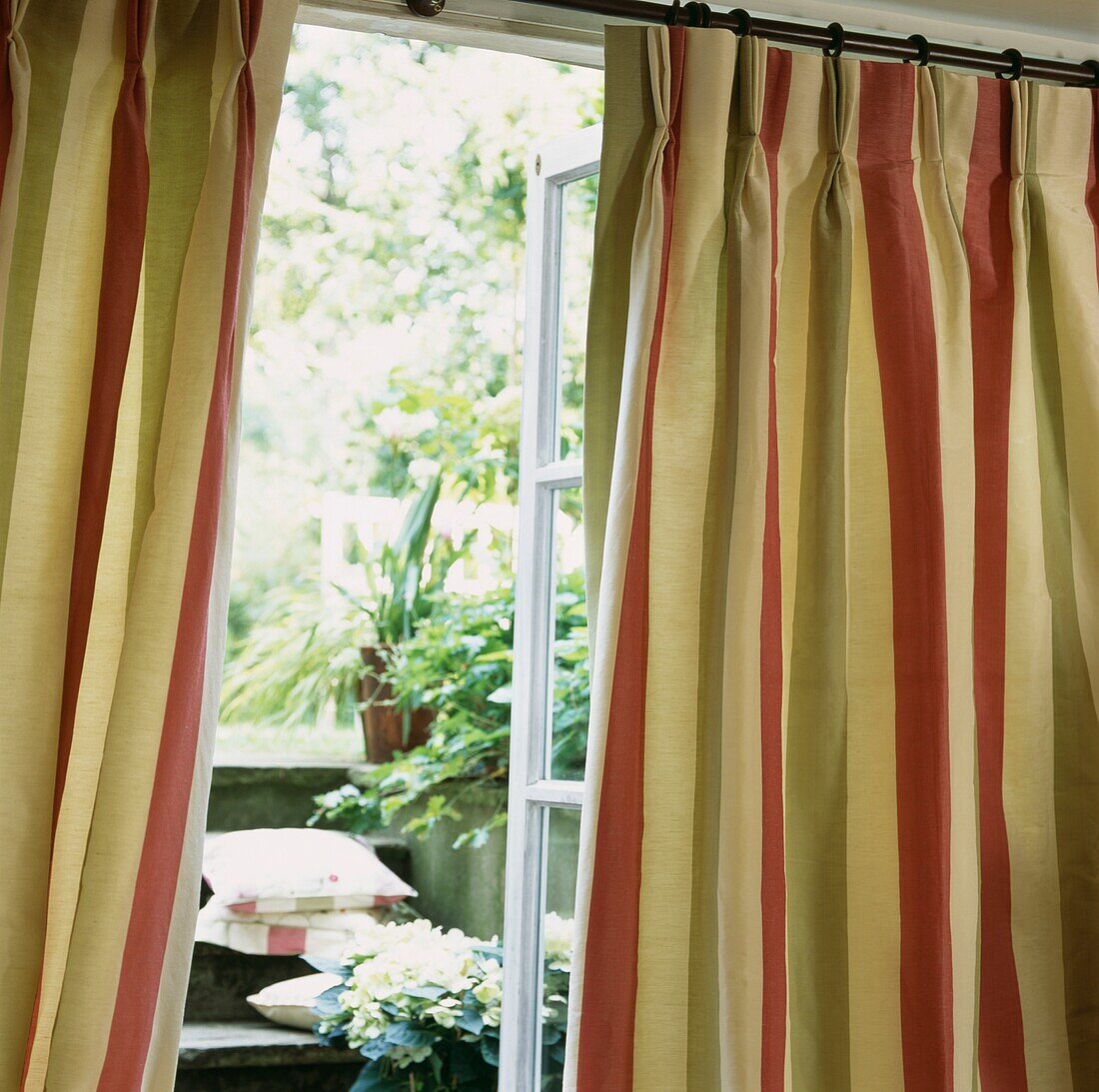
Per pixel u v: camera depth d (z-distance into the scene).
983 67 1.70
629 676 1.43
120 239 1.31
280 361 3.90
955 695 1.52
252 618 3.87
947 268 1.61
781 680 1.48
